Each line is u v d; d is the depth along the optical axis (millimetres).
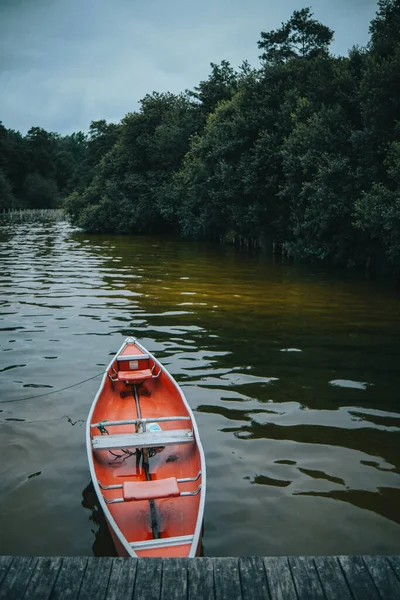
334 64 27000
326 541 5340
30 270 23891
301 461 6840
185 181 39406
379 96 21922
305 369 10312
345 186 22812
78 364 10438
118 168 50938
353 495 6105
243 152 31953
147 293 18219
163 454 6660
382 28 25281
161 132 47031
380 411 8375
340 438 7473
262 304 16594
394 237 19766
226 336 12633
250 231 35031
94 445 6137
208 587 3723
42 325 13359
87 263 26844
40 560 3951
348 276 23203
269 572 3861
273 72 31672
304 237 27828
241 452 7062
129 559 3992
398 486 6285
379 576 3822
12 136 133375
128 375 8805
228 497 6055
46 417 8133
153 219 48969
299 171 25891
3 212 102812
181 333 12844
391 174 19672
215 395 8961
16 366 10258
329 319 14539
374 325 13844
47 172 128750
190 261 28359
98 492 5273
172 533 5074
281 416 8164
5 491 6199
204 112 46000
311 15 45406
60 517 5730
